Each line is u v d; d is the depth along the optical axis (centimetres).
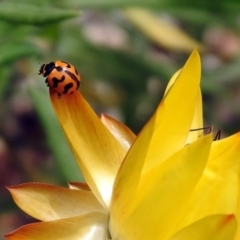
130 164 17
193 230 16
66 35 28
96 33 35
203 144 17
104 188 18
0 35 24
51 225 18
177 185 17
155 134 18
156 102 30
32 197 18
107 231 18
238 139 17
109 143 18
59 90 18
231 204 17
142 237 18
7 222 31
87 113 18
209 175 17
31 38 25
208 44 36
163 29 28
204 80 30
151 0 25
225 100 33
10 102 33
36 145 34
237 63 31
